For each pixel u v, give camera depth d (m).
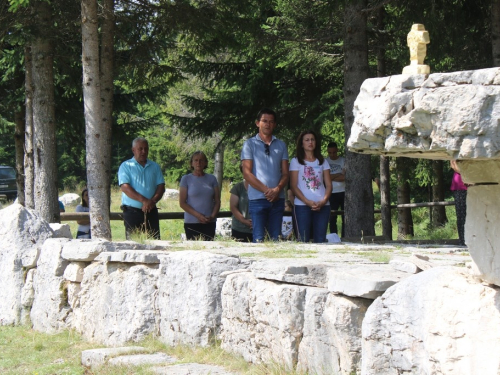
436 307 3.60
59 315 7.97
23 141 16.42
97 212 9.24
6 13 10.61
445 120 2.84
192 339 6.05
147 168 9.45
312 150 8.52
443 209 18.47
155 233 9.51
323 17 12.09
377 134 3.10
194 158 9.68
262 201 8.32
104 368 5.93
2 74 15.42
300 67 15.56
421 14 10.95
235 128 17.00
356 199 11.30
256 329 5.32
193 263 6.17
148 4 11.09
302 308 4.85
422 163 17.73
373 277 4.24
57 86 15.15
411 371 3.74
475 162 3.38
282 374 4.74
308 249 7.03
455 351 3.48
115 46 13.12
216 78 16.78
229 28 11.28
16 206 9.04
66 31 11.63
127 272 7.01
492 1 10.53
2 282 8.85
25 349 7.24
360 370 4.24
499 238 3.36
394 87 3.02
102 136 9.30
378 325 3.94
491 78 2.76
